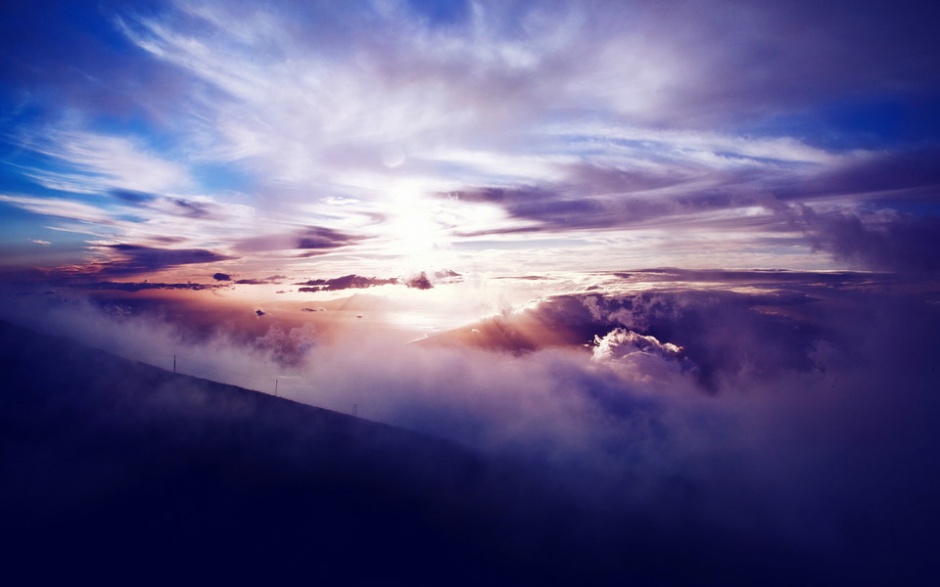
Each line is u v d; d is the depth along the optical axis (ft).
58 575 60.90
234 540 77.46
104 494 79.46
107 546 68.18
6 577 58.49
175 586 64.69
